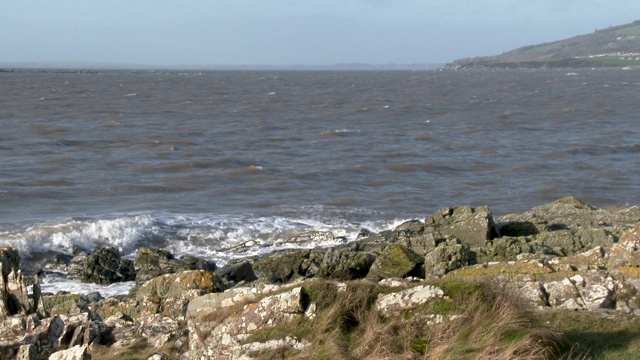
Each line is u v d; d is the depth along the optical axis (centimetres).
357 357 1416
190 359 1653
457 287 1508
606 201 5966
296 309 1544
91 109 14088
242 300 1664
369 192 6241
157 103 16288
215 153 8244
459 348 1380
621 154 8412
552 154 8375
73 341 1962
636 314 1733
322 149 8731
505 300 1498
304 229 4881
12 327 2006
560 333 1452
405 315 1498
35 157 7681
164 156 7956
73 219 5016
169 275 2481
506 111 14488
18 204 5566
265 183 6575
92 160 7606
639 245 2227
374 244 3991
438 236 3675
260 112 14012
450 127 11369
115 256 3978
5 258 2191
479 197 6103
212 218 5166
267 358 1490
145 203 5681
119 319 2277
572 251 3347
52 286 3709
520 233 4000
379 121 12350
